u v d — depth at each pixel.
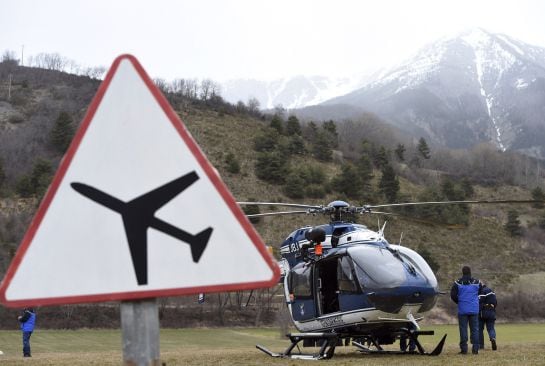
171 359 15.79
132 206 2.94
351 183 110.12
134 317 2.92
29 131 120.31
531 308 75.19
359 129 170.00
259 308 63.09
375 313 14.77
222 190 2.98
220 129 133.12
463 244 102.44
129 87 3.01
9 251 68.12
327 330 15.84
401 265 15.02
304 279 16.33
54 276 2.88
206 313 61.44
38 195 93.19
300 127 140.00
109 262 2.91
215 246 2.95
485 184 146.62
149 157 2.97
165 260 2.93
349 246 15.53
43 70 154.12
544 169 165.62
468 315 16.00
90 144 2.96
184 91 152.38
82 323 55.09
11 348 39.59
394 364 13.30
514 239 109.06
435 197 110.69
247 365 14.01
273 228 92.50
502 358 14.34
